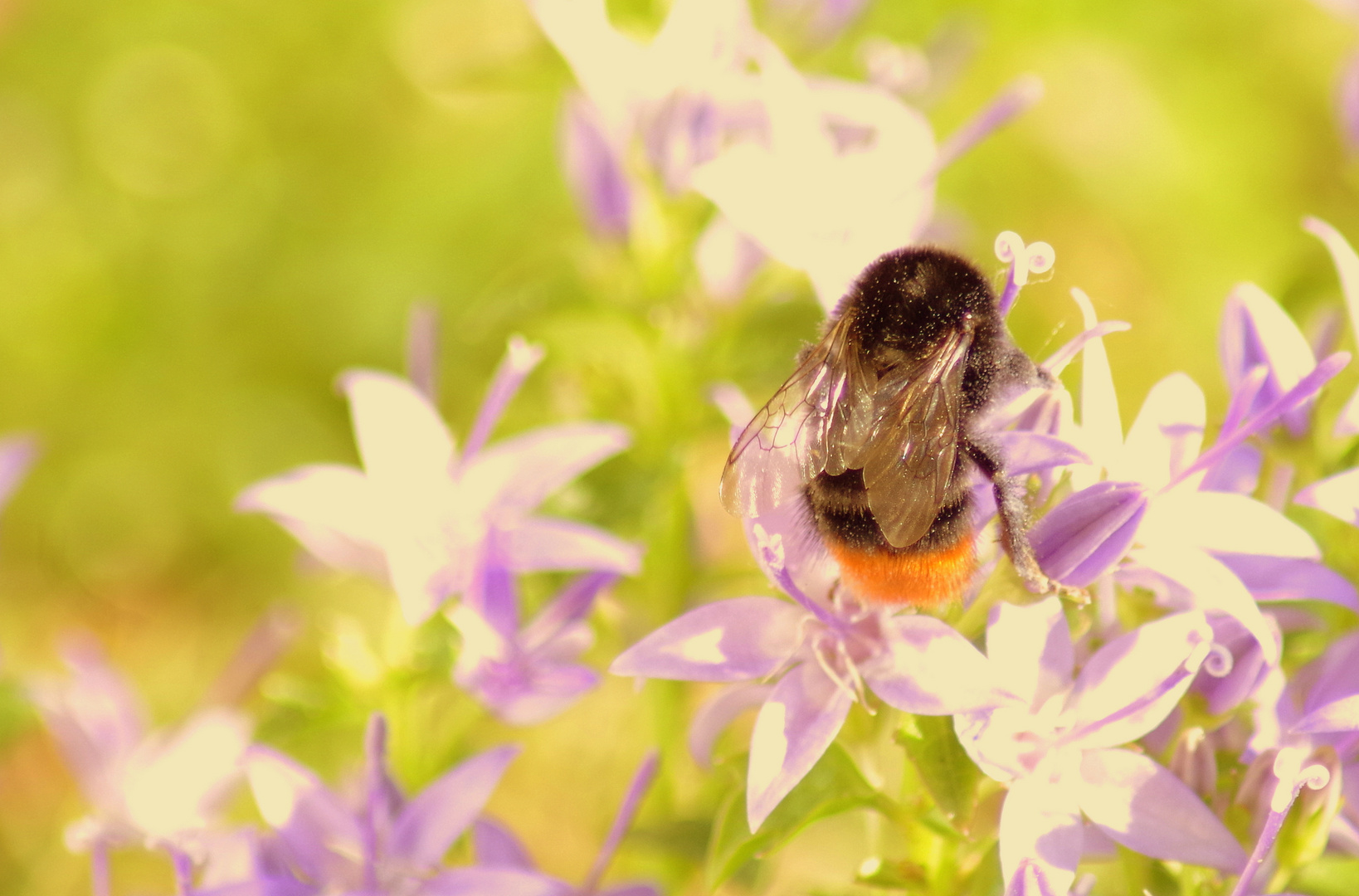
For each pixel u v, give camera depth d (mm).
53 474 414
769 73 250
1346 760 237
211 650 398
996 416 240
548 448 248
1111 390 232
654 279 270
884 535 237
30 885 315
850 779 236
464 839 256
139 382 415
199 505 408
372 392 248
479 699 257
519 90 276
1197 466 231
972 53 281
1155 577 235
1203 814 229
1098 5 386
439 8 411
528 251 371
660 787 268
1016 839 229
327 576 335
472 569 244
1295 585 233
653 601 270
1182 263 393
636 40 273
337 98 419
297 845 240
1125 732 230
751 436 241
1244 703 236
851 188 250
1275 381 238
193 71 430
